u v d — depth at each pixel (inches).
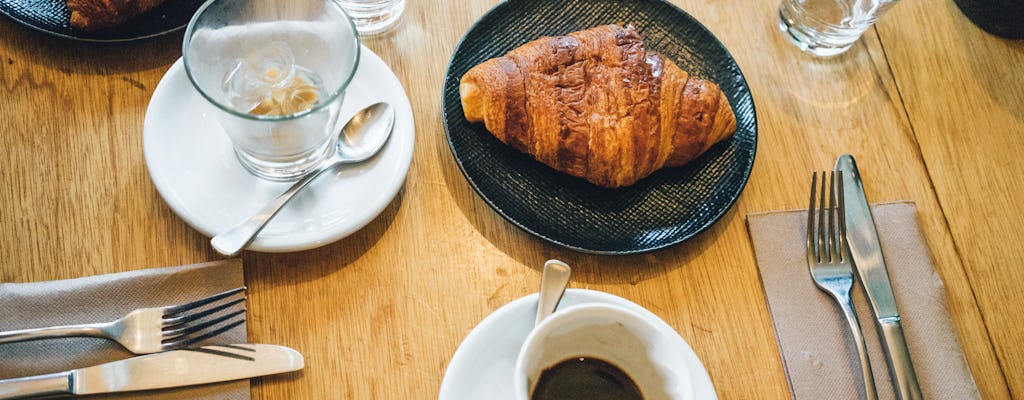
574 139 25.3
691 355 23.4
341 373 24.4
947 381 25.2
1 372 23.1
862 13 28.6
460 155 25.9
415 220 26.1
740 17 29.7
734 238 26.6
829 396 25.0
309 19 24.9
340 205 25.3
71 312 23.7
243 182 25.3
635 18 28.3
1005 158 28.3
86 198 25.4
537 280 25.8
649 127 25.4
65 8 26.1
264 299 24.9
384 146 26.0
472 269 25.7
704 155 26.8
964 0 30.0
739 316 25.8
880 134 28.4
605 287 25.8
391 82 26.6
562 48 26.0
